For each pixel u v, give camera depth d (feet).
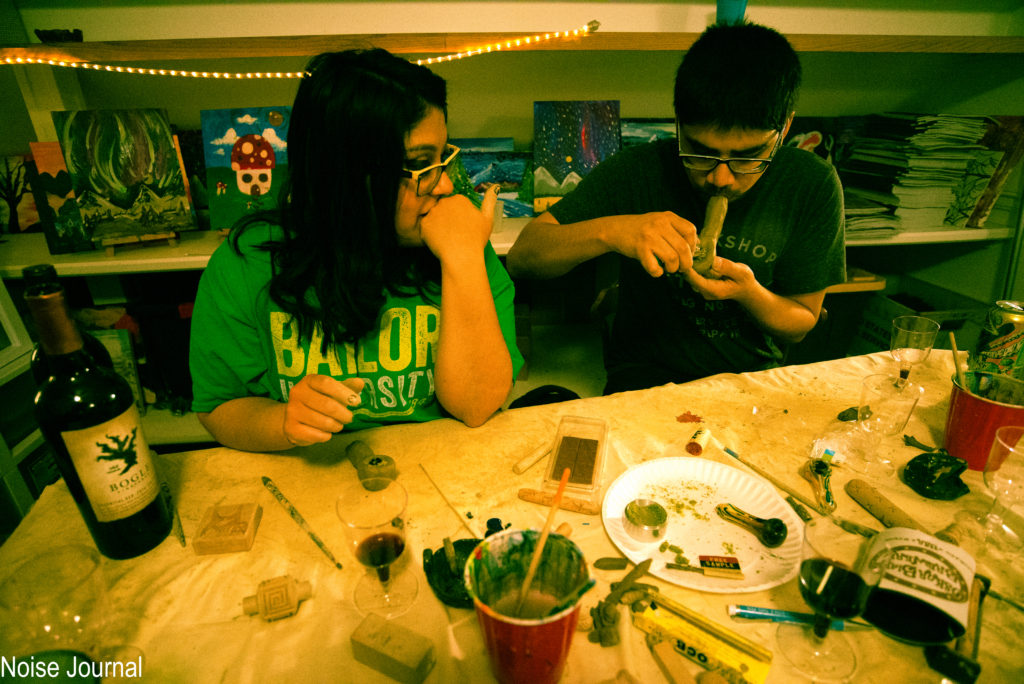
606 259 8.66
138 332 6.54
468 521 2.51
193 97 6.73
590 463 2.81
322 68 2.64
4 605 1.96
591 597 2.13
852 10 7.20
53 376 2.13
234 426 3.02
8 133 6.65
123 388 2.18
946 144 6.64
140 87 6.56
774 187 4.50
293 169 2.88
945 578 1.85
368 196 2.79
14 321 5.35
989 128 6.73
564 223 4.89
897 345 3.90
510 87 7.30
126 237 5.73
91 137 5.45
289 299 3.09
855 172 7.53
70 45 5.08
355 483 2.78
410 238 3.20
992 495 2.65
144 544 2.34
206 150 5.94
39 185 5.48
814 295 4.90
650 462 2.81
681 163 4.63
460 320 3.12
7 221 6.47
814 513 2.53
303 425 2.62
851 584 1.72
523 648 1.60
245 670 1.88
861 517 2.51
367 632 1.91
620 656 1.91
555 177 7.00
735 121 3.43
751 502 2.60
